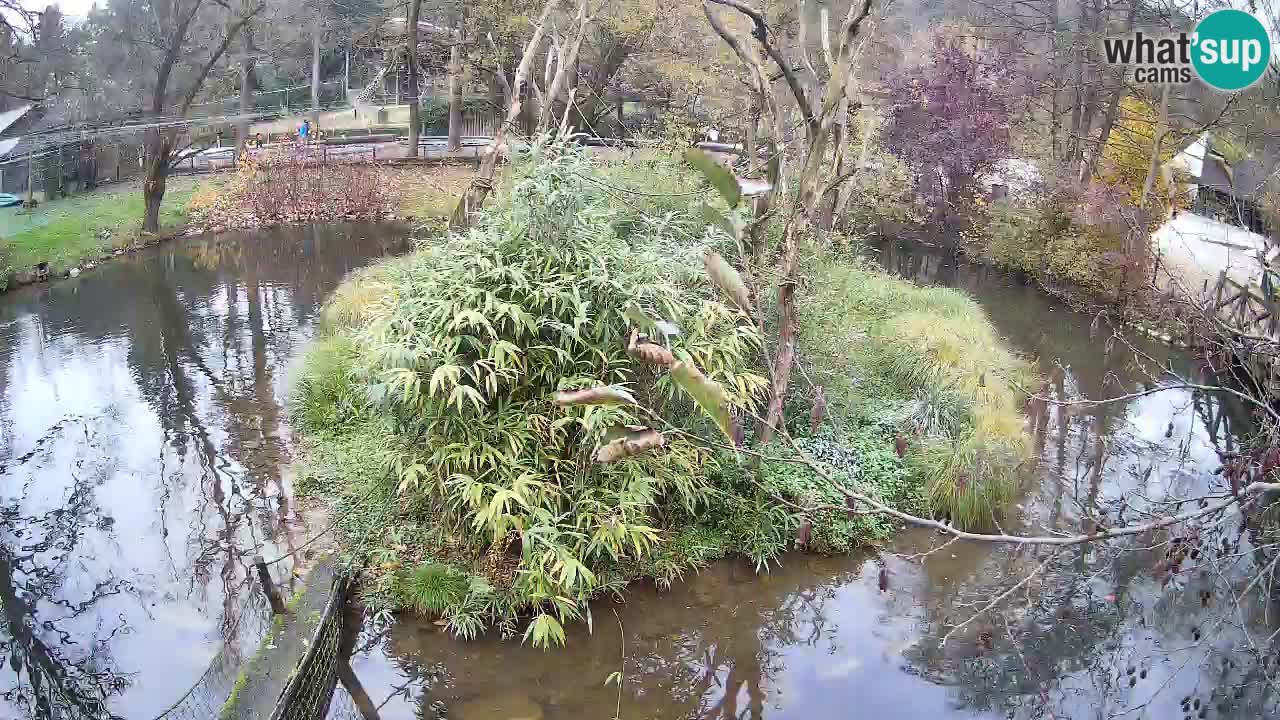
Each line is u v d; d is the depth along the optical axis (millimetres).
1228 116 11906
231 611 6430
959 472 7562
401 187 21812
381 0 26703
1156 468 8609
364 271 14469
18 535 7684
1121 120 15398
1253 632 6039
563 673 5711
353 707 5398
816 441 7699
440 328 6047
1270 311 8391
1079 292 14680
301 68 28891
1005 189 18016
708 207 3604
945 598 6633
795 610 6441
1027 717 5430
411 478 6016
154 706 5602
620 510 6168
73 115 19875
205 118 19953
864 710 5531
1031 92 17781
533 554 5891
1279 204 9172
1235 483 3799
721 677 5801
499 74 15156
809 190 7180
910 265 17656
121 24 20422
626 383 6059
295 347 12242
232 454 8961
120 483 8523
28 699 5715
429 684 5586
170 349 12250
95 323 13328
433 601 6020
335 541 6902
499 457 5961
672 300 6480
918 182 18875
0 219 17859
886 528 7254
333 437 8844
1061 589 6734
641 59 20281
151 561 7188
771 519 6930
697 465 6625
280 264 16969
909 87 18344
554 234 6297
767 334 7836
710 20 7883
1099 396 10680
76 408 10266
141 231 18156
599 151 14430
